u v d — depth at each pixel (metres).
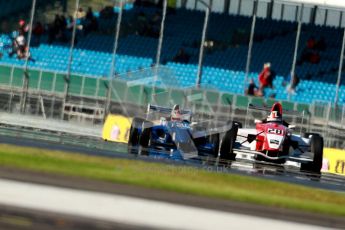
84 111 93.50
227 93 92.19
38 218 32.03
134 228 32.28
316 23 123.81
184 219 35.47
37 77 94.88
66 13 123.19
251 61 120.56
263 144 65.12
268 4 124.50
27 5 123.31
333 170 78.94
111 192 41.00
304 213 42.88
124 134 82.62
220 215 37.78
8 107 94.88
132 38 122.62
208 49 121.69
